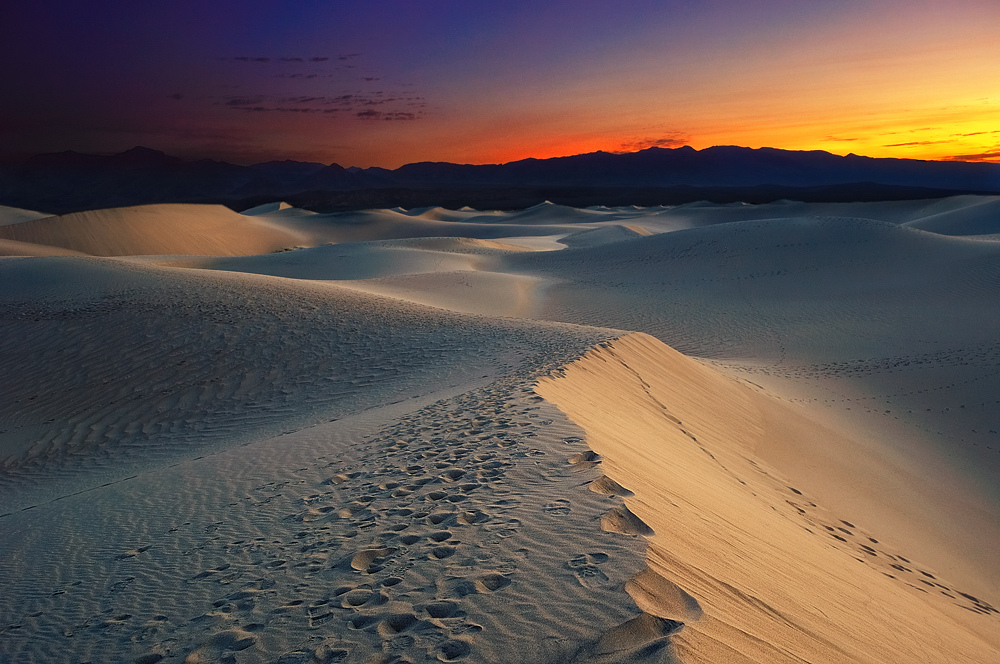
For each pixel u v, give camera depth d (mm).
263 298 21297
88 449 12461
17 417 13688
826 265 35344
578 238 92125
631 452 6949
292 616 3611
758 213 163625
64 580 5223
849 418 16078
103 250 84000
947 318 26500
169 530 6094
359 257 49375
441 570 3883
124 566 5262
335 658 3053
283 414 13180
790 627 3650
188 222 102250
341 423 10086
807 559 5680
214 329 17859
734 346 25047
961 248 34969
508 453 6418
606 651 2787
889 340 24328
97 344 16797
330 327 18484
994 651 5586
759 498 7887
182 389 14695
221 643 3430
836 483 10875
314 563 4395
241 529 5594
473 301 31750
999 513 11695
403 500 5465
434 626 3201
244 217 124625
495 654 2871
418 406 10125
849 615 4500
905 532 9617
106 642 3803
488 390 9945
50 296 20531
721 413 12547
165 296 20641
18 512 8578
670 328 27781
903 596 6051
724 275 35719
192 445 12148
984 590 8297
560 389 9516
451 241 62938
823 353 23391
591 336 15664
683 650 2723
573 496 4895
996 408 17125
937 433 15617
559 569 3643
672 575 3598
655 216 162625
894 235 37875
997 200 100062
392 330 18344
